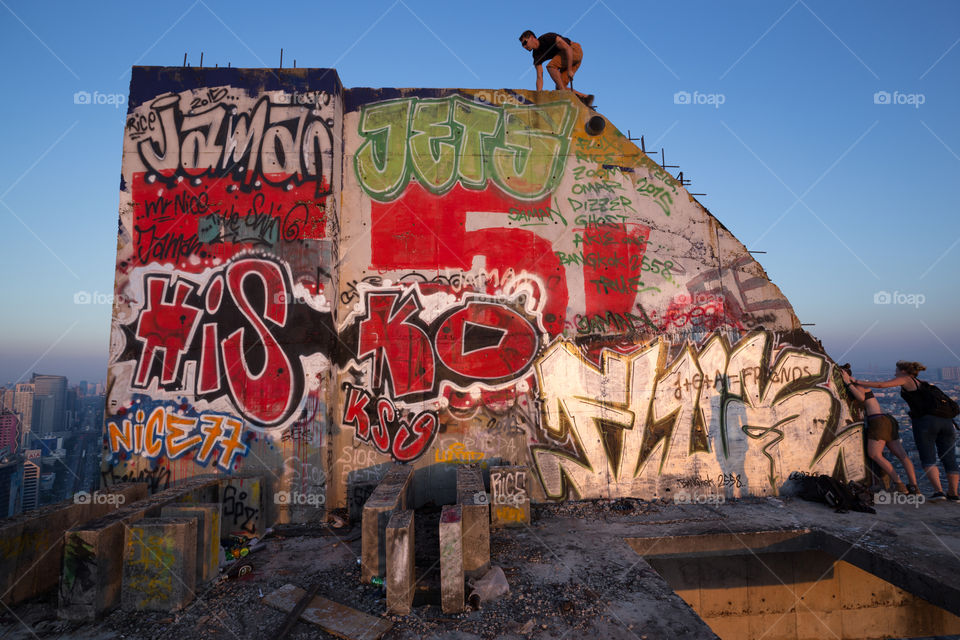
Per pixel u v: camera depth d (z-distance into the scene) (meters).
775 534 5.31
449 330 6.70
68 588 3.68
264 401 6.13
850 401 6.86
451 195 6.91
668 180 7.19
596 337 6.82
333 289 6.41
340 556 4.89
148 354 6.12
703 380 6.79
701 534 5.27
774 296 7.03
